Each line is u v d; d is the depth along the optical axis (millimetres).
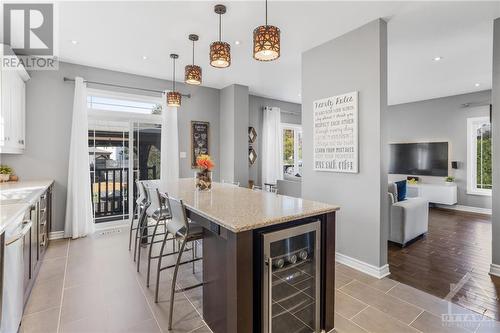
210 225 1694
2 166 3418
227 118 5285
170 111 4734
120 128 4500
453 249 3490
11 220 1549
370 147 2756
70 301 2176
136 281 2525
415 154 6801
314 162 3352
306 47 3383
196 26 2889
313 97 3393
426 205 4066
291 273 1732
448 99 6277
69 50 3492
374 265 2734
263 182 6406
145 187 2990
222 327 1706
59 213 3854
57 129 3830
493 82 2688
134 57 3742
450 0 2395
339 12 2588
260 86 5359
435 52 3637
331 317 1868
